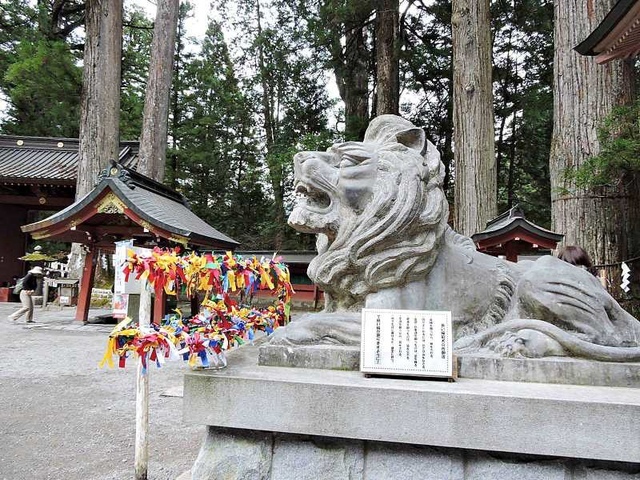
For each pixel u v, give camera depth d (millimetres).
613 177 6637
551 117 16281
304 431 1938
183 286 2934
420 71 17766
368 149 2438
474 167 9555
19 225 17203
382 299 2287
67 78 14398
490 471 1903
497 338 2273
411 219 2246
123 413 4316
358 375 2098
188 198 21609
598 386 2023
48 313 11906
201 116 21172
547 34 16750
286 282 2707
